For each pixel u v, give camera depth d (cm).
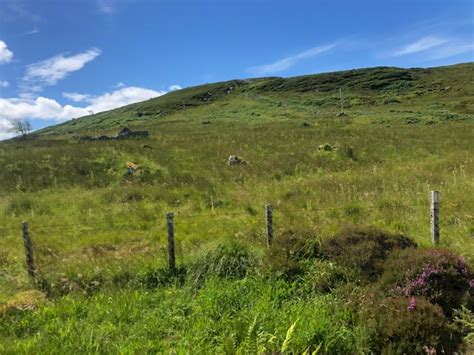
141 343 540
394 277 655
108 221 1360
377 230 778
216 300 648
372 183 1644
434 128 4256
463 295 622
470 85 9250
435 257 662
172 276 779
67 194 1955
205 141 3706
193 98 11981
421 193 1327
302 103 9206
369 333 550
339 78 11719
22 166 2494
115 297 702
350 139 3438
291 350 514
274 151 3131
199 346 527
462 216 1047
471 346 543
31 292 746
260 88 12088
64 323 616
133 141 3678
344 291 658
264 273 731
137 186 2042
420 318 547
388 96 9288
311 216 1203
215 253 793
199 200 1662
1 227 1345
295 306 617
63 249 1065
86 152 2802
